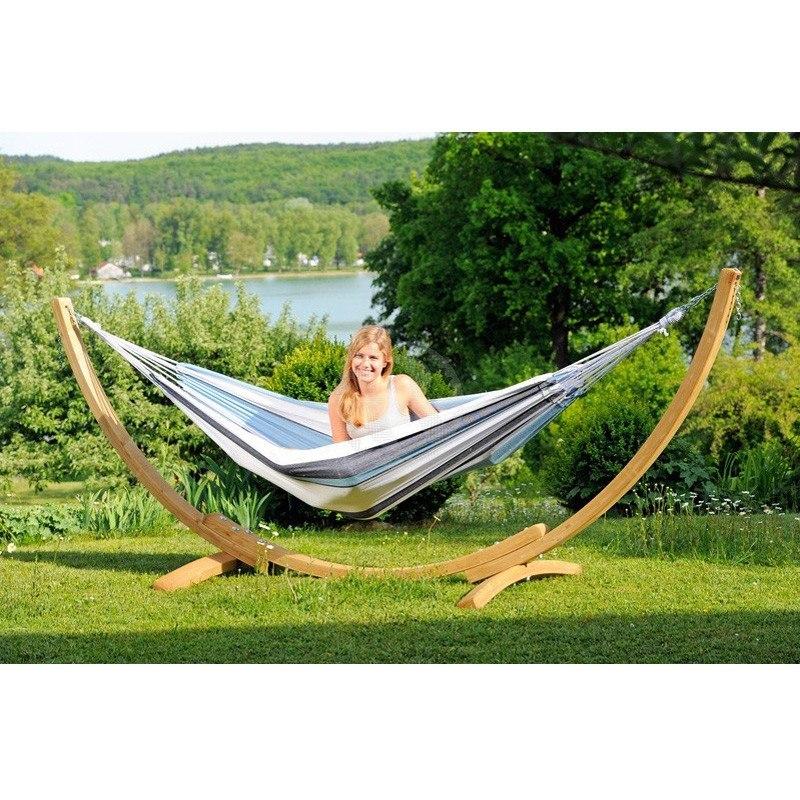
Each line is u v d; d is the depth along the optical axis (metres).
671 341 15.68
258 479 9.63
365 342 7.03
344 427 7.23
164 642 6.12
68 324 7.50
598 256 21.94
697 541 8.21
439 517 10.23
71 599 6.98
